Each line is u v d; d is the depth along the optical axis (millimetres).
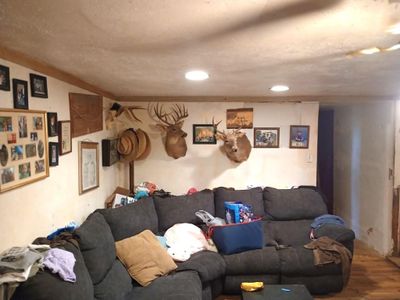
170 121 4133
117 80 2773
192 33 1376
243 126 4152
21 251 1685
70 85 2688
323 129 5715
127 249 2645
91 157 3191
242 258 3033
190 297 2248
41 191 2186
